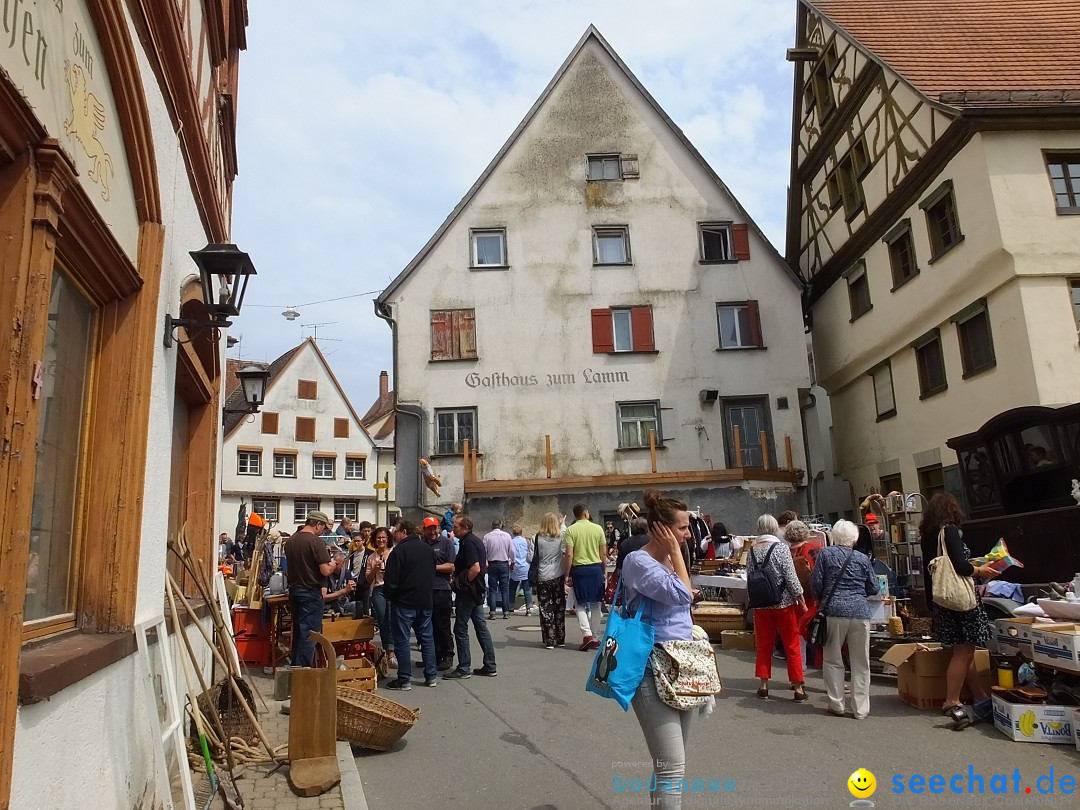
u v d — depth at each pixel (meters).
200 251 5.47
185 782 4.16
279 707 7.41
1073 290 14.27
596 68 26.14
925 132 16.75
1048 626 6.55
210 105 7.53
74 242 3.49
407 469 23.50
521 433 23.45
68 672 2.93
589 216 25.03
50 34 3.06
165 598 5.37
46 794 2.81
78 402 4.02
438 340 23.97
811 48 22.09
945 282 16.41
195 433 7.70
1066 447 11.23
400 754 6.02
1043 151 14.90
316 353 46.00
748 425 23.80
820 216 23.03
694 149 25.45
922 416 17.92
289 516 43.44
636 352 24.03
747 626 11.26
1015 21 18.53
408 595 8.45
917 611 10.45
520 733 6.54
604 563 10.96
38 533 3.54
